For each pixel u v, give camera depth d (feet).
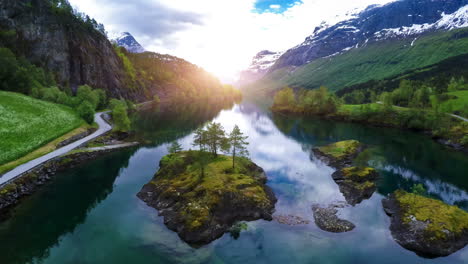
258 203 145.18
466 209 151.33
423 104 435.53
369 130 381.19
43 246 115.75
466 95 433.89
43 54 463.42
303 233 126.82
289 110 599.57
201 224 123.34
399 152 264.52
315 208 149.69
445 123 324.80
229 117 510.58
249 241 120.06
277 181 189.37
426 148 279.69
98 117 379.76
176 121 438.81
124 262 105.50
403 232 124.98
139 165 218.59
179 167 192.24
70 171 199.93
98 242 118.01
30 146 205.77
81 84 507.30
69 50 505.25
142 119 440.45
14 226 130.21
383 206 152.35
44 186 174.19
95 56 555.28
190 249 113.80
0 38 420.36
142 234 123.95
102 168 209.15
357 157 244.42
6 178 158.92
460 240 117.70
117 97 576.20
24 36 450.30
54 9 515.91
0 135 199.62
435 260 109.40
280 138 331.57
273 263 106.32
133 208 147.95
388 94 472.85
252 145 293.23
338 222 135.44
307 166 223.10
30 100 293.64
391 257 111.04
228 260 107.55
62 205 151.02
